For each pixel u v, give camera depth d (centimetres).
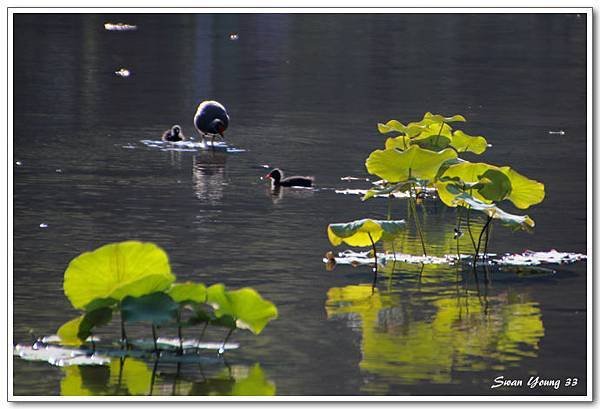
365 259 1422
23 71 3183
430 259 1432
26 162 1997
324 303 1227
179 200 1733
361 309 1209
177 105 2756
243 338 1109
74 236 1478
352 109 2797
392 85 3247
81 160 2041
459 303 1239
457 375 1018
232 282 1289
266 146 2275
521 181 1441
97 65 3375
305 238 1518
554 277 1355
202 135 2342
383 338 1116
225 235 1517
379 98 2992
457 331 1141
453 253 1467
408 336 1125
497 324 1165
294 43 4122
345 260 1413
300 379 997
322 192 1844
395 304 1230
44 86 2947
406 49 4091
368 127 2541
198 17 4775
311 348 1080
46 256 1377
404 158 1491
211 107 2297
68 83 3023
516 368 1040
